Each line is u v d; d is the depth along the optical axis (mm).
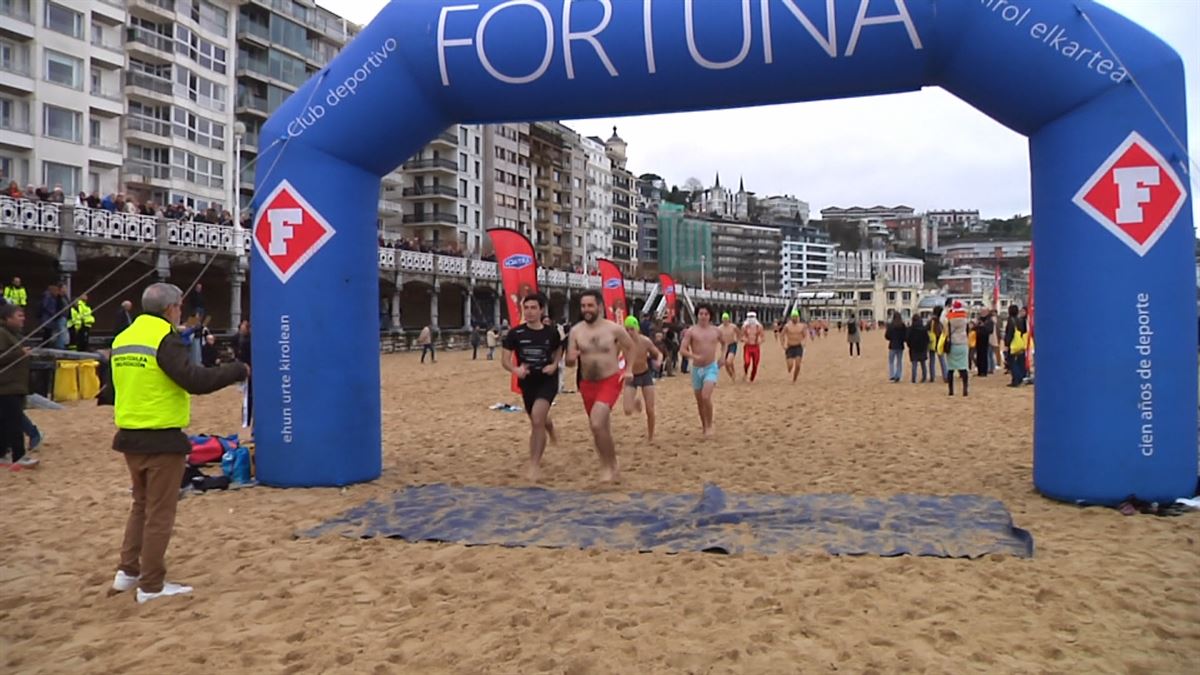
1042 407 6707
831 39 6602
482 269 52094
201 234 31281
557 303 64125
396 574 4863
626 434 10859
